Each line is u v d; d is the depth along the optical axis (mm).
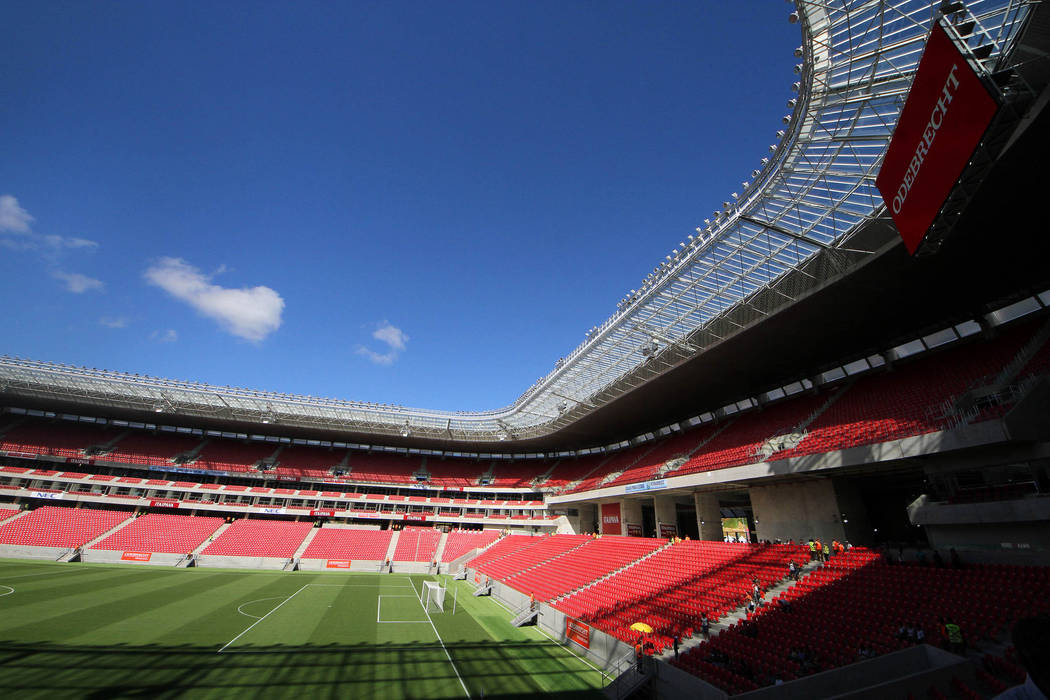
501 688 16031
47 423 53906
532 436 56312
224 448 58219
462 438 59875
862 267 21953
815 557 23031
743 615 20078
